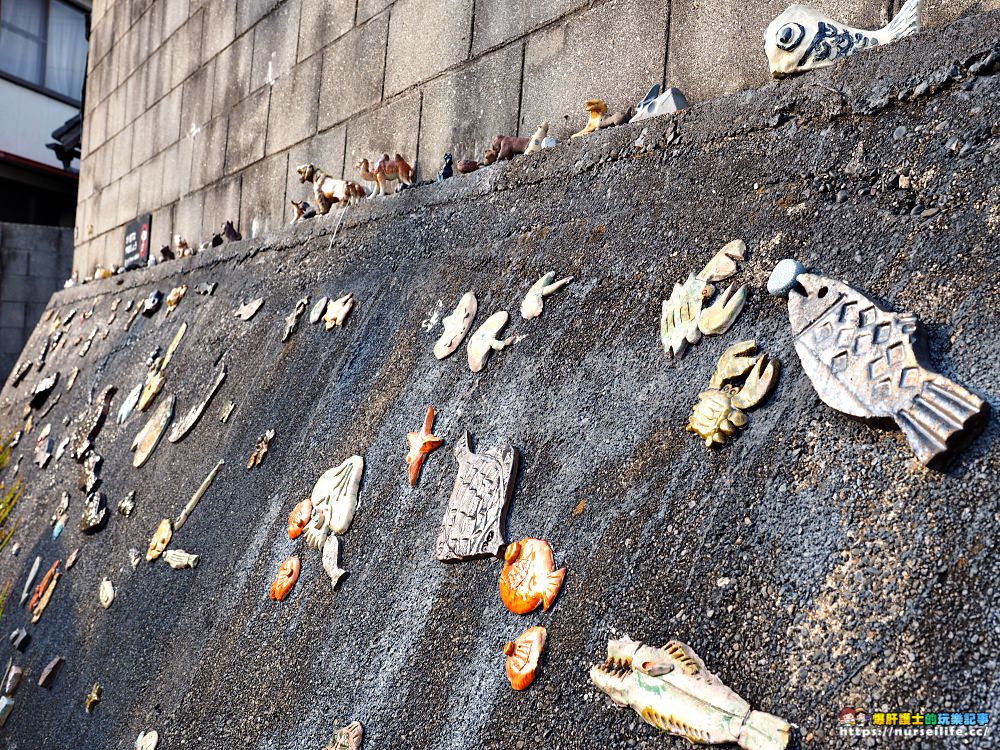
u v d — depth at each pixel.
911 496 1.09
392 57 3.24
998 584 0.96
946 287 1.22
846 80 1.51
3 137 13.97
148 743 2.23
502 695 1.41
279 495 2.48
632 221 1.85
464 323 2.18
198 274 4.37
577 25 2.43
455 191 2.56
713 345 1.49
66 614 3.25
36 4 14.41
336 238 3.17
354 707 1.70
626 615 1.30
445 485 1.87
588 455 1.59
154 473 3.38
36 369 6.27
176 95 5.34
